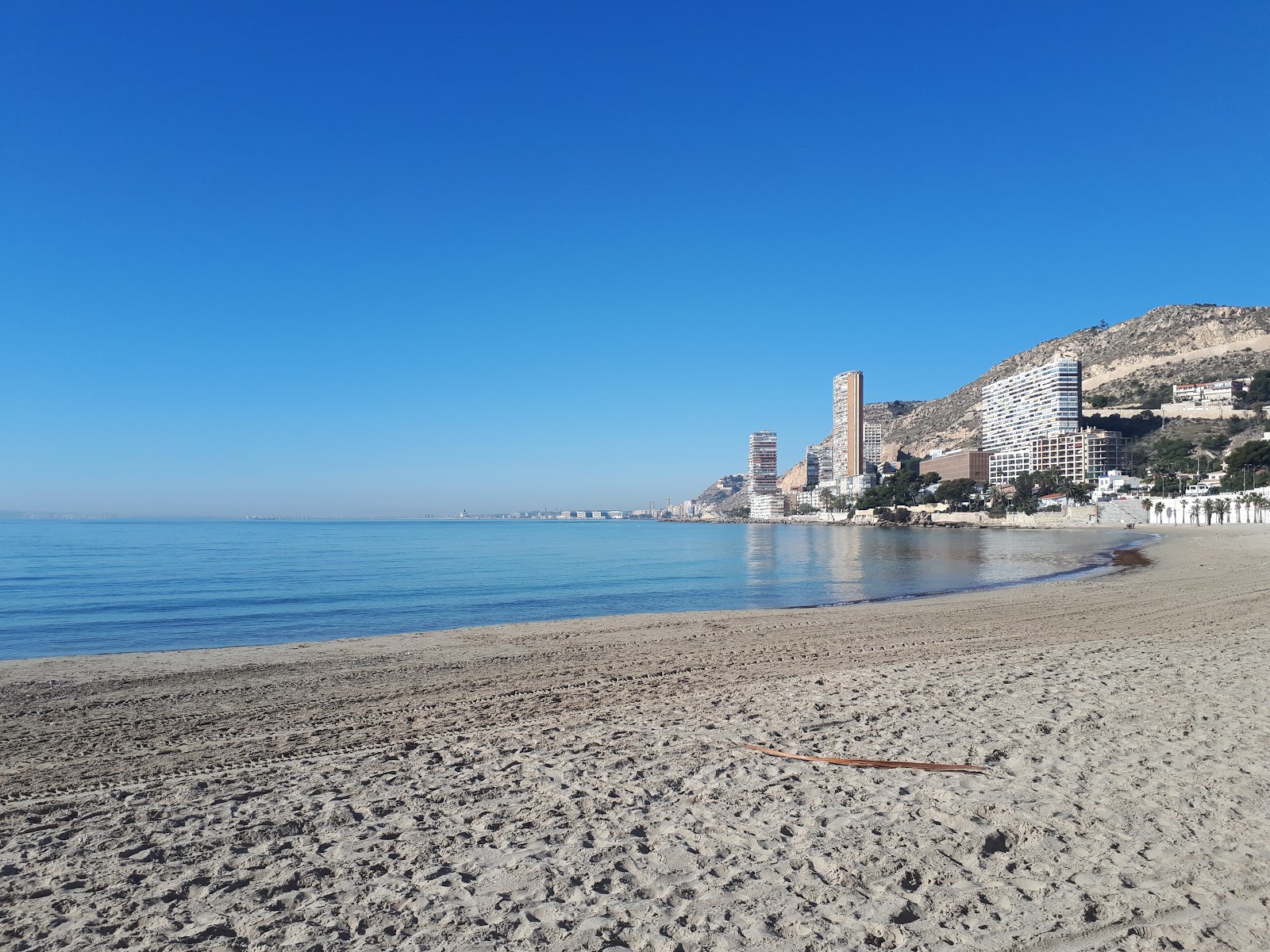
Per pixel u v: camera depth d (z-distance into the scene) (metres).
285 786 7.68
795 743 8.78
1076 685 11.50
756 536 144.00
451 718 10.80
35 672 14.95
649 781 7.51
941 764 7.82
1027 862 5.53
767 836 6.10
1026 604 25.45
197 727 10.47
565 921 4.80
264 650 17.72
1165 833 5.96
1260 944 4.40
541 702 11.76
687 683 13.05
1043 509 172.12
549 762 8.29
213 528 188.88
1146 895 4.96
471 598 32.75
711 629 20.47
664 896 5.12
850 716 9.97
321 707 11.70
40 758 8.99
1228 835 5.89
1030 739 8.63
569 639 18.98
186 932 4.75
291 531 171.50
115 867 5.77
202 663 15.93
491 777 7.79
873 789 7.14
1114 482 169.75
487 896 5.18
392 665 15.56
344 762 8.55
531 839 6.17
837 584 39.03
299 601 31.64
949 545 92.19
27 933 4.76
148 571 47.84
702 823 6.40
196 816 6.86
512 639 19.09
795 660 15.29
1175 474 163.38
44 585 38.25
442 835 6.28
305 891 5.32
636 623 22.12
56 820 6.83
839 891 5.15
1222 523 128.00
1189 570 39.03
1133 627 19.12
